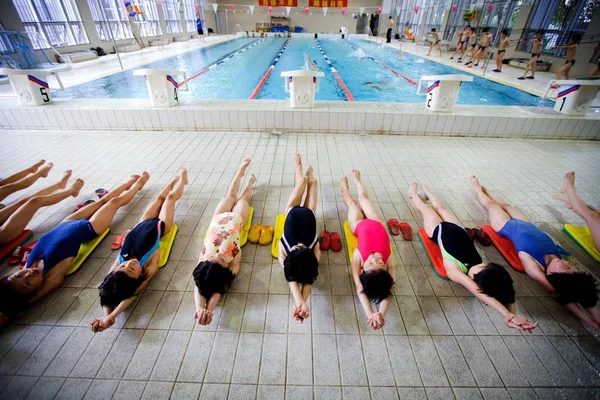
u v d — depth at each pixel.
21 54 5.29
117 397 1.05
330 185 2.34
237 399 1.05
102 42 7.83
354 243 1.72
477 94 4.70
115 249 1.67
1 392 1.05
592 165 2.73
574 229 1.83
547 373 1.15
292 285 1.29
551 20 6.09
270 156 2.77
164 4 11.16
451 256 1.48
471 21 8.53
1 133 3.19
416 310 1.38
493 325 1.32
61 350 1.18
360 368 1.15
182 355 1.18
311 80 3.17
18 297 1.20
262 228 1.80
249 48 9.98
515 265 1.59
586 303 1.22
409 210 2.07
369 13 15.30
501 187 2.36
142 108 3.23
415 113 3.23
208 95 4.54
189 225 1.88
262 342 1.23
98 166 2.54
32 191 2.19
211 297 1.25
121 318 1.31
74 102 3.44
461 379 1.12
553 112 3.38
